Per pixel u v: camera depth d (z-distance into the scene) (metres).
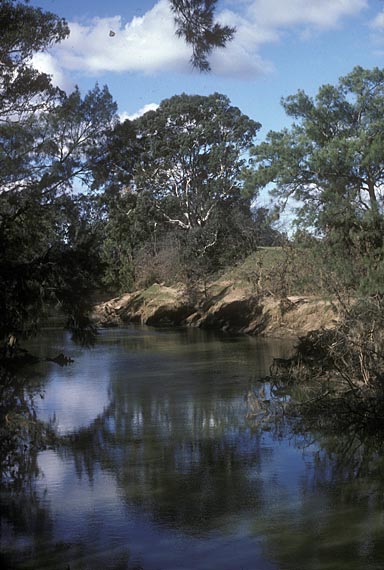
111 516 8.83
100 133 32.34
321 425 13.20
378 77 28.23
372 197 25.75
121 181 33.84
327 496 9.41
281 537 8.04
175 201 66.12
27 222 17.86
